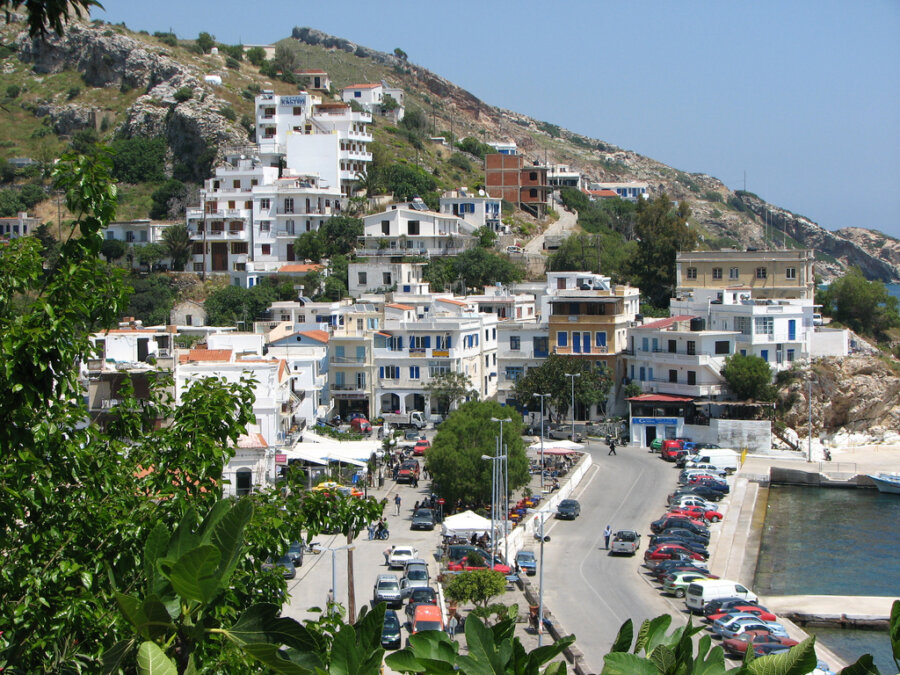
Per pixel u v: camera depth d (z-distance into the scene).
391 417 133.12
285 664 16.09
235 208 190.25
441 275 173.00
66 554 25.53
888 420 136.00
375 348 135.50
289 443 100.44
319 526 31.88
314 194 189.25
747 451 123.75
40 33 21.66
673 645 15.80
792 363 134.50
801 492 114.94
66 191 26.31
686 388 129.12
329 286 168.75
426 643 15.69
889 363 139.75
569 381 130.12
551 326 140.50
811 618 72.12
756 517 101.75
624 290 143.00
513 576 75.06
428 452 95.06
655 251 177.12
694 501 98.38
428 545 83.69
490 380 143.75
